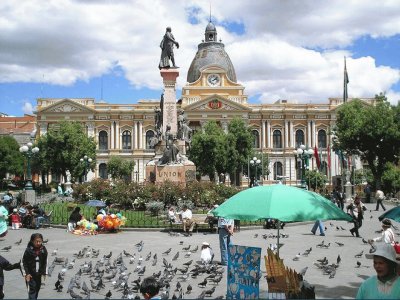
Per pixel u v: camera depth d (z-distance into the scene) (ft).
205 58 330.13
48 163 245.45
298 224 95.50
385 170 247.70
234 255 31.42
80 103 307.17
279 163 313.73
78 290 39.34
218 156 240.32
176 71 129.59
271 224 87.20
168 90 129.80
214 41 335.47
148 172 125.90
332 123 313.12
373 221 101.96
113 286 38.81
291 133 313.94
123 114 311.68
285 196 29.01
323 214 28.14
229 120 304.71
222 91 310.45
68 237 75.15
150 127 313.12
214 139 239.50
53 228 89.10
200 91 310.24
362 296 20.36
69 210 106.32
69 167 248.93
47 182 302.45
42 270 31.32
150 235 76.95
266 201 28.81
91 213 103.96
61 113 306.35
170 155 121.70
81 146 246.47
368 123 177.88
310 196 29.58
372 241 52.26
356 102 194.49
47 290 40.04
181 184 113.70
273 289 30.71
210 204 107.34
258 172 273.13
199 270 44.19
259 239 72.69
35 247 31.17
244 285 30.66
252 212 28.63
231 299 31.27
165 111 129.08
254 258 30.35
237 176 292.40
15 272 48.21
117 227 80.59
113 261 49.93
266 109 313.94
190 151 242.17
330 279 44.01
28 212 90.68
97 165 309.63
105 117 311.47
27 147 121.90
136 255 57.21
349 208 76.95
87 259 55.21
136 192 112.68
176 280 42.86
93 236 76.13
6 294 39.17
